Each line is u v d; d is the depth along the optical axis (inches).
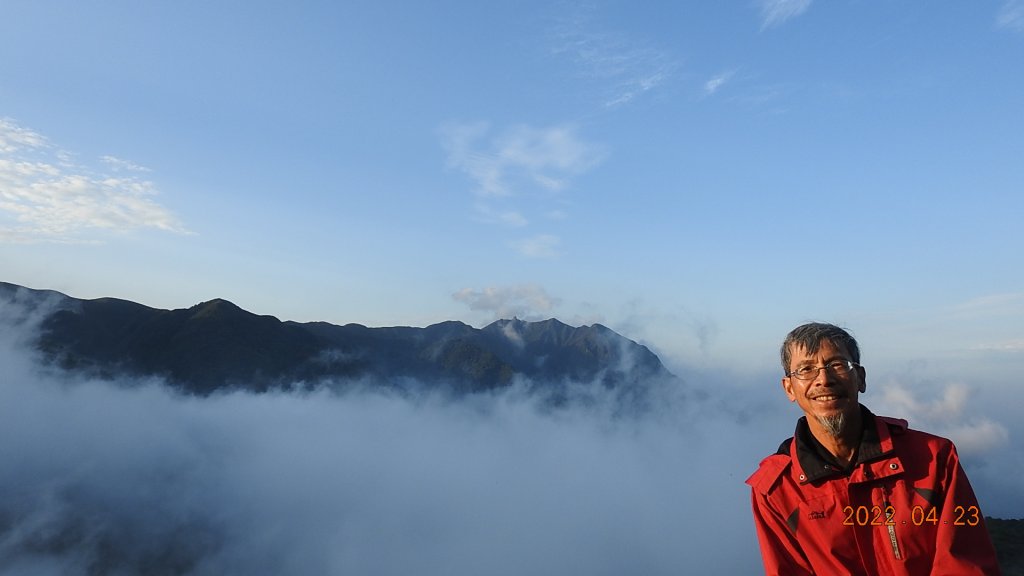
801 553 53.1
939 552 46.6
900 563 48.4
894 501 49.1
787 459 54.9
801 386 52.2
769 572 53.6
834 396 50.4
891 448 49.8
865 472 49.9
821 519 51.5
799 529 52.6
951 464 48.8
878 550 49.6
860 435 51.7
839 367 50.7
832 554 50.4
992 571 45.5
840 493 50.9
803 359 52.0
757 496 56.4
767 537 54.8
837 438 51.6
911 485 48.9
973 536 46.7
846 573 49.9
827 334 52.1
